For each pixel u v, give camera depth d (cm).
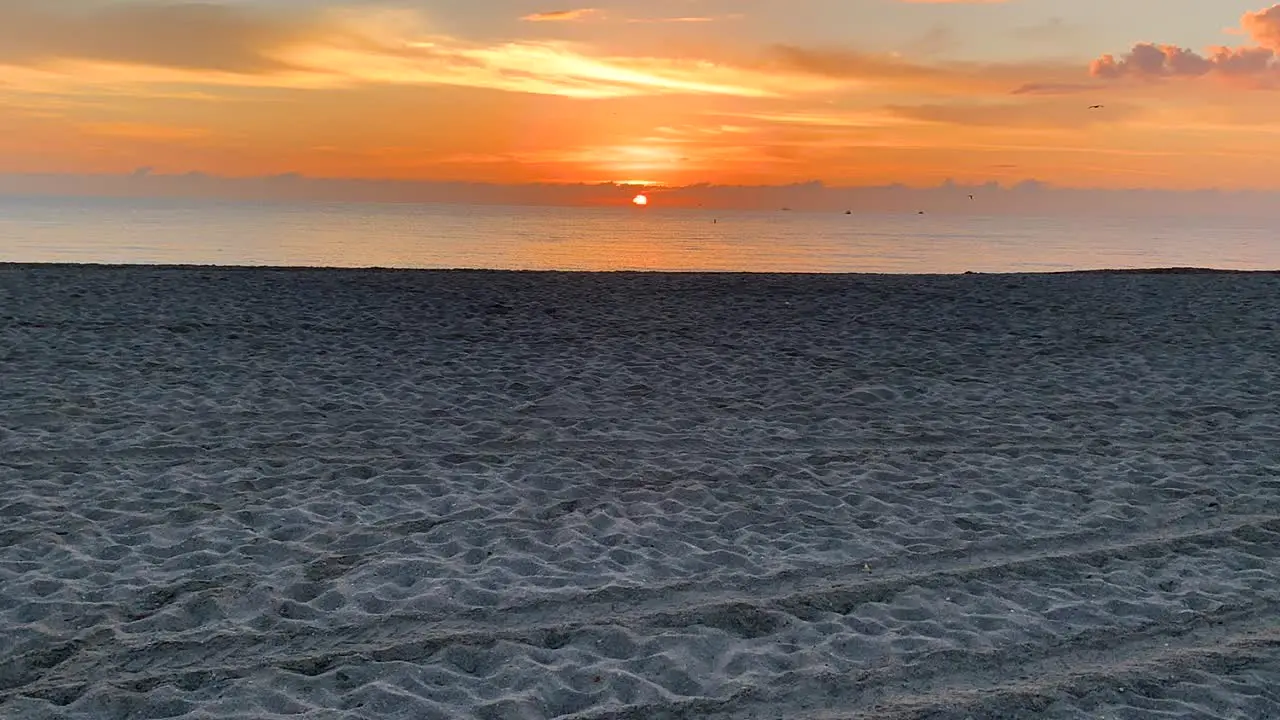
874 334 1299
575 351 1152
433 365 1055
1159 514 624
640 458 739
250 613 453
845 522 607
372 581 494
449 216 16412
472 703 374
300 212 16875
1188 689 396
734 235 8612
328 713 363
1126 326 1373
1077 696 390
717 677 403
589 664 411
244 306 1401
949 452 770
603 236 7731
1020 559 546
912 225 14788
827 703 382
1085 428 846
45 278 1599
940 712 375
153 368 991
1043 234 10819
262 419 816
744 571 520
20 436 738
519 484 667
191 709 368
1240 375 1058
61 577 486
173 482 647
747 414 877
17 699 370
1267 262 5581
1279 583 510
